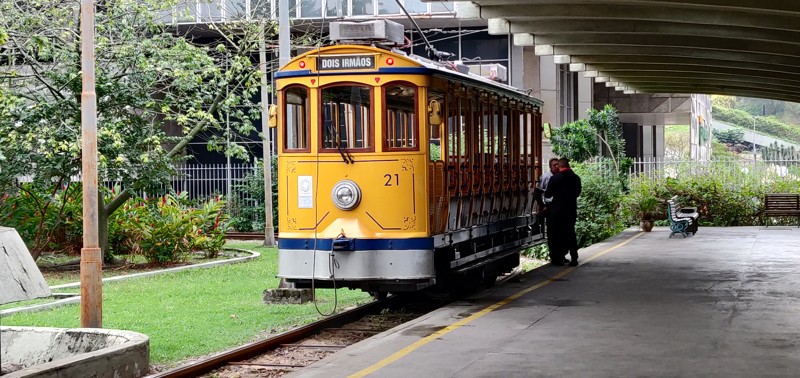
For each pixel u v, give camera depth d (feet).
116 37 77.30
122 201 77.66
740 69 88.48
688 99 164.25
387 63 46.68
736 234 94.53
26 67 79.36
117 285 63.46
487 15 64.44
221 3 108.37
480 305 47.24
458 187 50.34
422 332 39.06
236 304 54.19
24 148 69.05
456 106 50.14
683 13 61.98
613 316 42.98
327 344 42.06
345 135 47.09
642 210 102.89
